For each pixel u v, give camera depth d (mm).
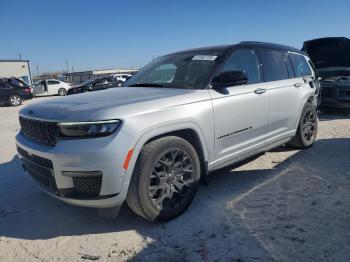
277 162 5535
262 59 5074
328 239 3277
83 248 3385
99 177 3227
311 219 3658
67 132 3293
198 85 4117
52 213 4148
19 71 44781
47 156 3350
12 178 5441
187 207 3889
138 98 3689
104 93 4160
